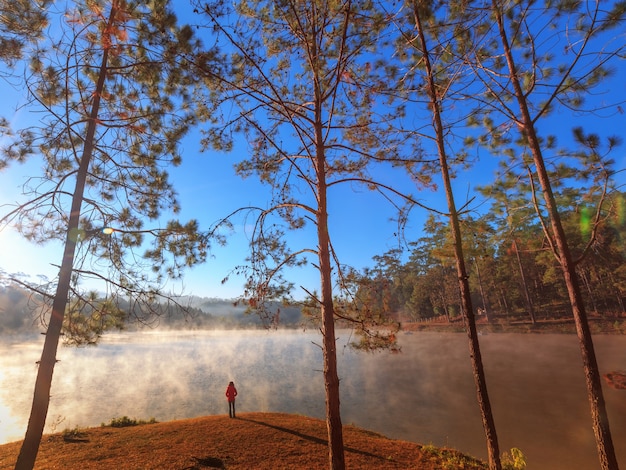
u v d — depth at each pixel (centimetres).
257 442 1058
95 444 1048
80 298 620
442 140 797
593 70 694
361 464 909
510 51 805
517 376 2552
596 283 4622
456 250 761
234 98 678
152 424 1316
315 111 675
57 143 661
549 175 845
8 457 955
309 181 670
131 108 702
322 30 635
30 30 578
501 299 6481
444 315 7431
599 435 634
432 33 770
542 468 1070
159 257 682
